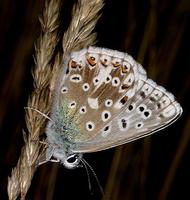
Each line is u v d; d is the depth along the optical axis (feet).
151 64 0.67
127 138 0.51
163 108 0.51
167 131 0.75
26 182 0.50
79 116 0.50
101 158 0.72
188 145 0.73
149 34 0.67
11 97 0.68
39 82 0.50
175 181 0.74
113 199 0.66
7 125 0.68
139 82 0.51
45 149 0.50
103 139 0.51
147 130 0.51
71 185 0.71
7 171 0.68
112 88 0.51
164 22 0.69
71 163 0.51
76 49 0.50
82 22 0.50
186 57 0.72
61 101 0.50
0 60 0.68
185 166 0.74
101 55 0.50
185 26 0.70
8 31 0.68
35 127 0.50
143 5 0.69
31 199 0.65
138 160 0.67
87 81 0.50
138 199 0.67
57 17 0.50
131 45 0.69
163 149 0.75
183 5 0.69
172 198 0.74
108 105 0.51
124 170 0.67
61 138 0.50
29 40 0.68
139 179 0.67
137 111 0.51
